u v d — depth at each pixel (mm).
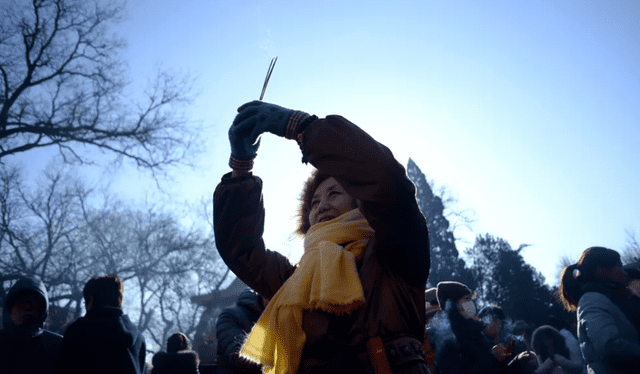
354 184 1017
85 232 28641
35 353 3268
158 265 30594
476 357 3361
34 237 26062
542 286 22562
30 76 20219
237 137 1191
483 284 24891
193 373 4531
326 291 1046
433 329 3686
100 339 3209
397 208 1014
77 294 23438
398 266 1074
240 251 1303
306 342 1086
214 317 31438
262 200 1328
